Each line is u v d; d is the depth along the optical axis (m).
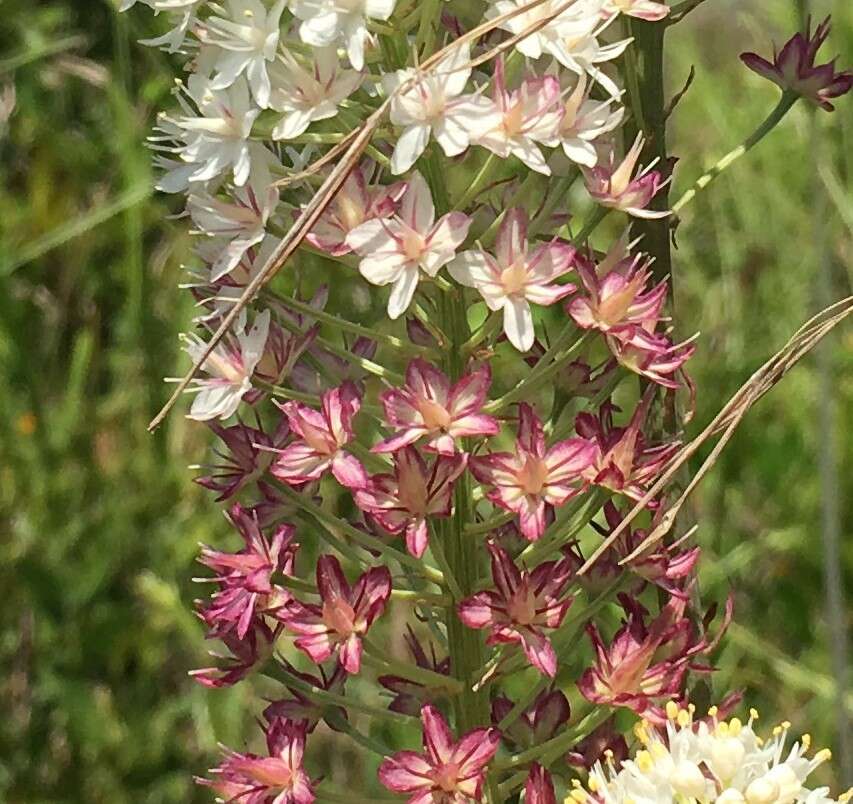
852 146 0.41
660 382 0.23
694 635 0.26
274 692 0.41
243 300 0.22
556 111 0.23
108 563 0.40
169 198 0.40
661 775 0.23
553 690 0.25
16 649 0.41
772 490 0.43
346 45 0.23
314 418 0.23
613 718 0.25
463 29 0.24
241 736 0.40
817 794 0.24
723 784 0.23
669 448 0.24
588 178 0.24
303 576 0.38
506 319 0.23
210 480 0.24
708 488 0.42
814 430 0.43
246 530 0.24
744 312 0.44
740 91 0.47
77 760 0.41
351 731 0.25
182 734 0.41
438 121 0.23
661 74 0.25
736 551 0.41
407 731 0.36
